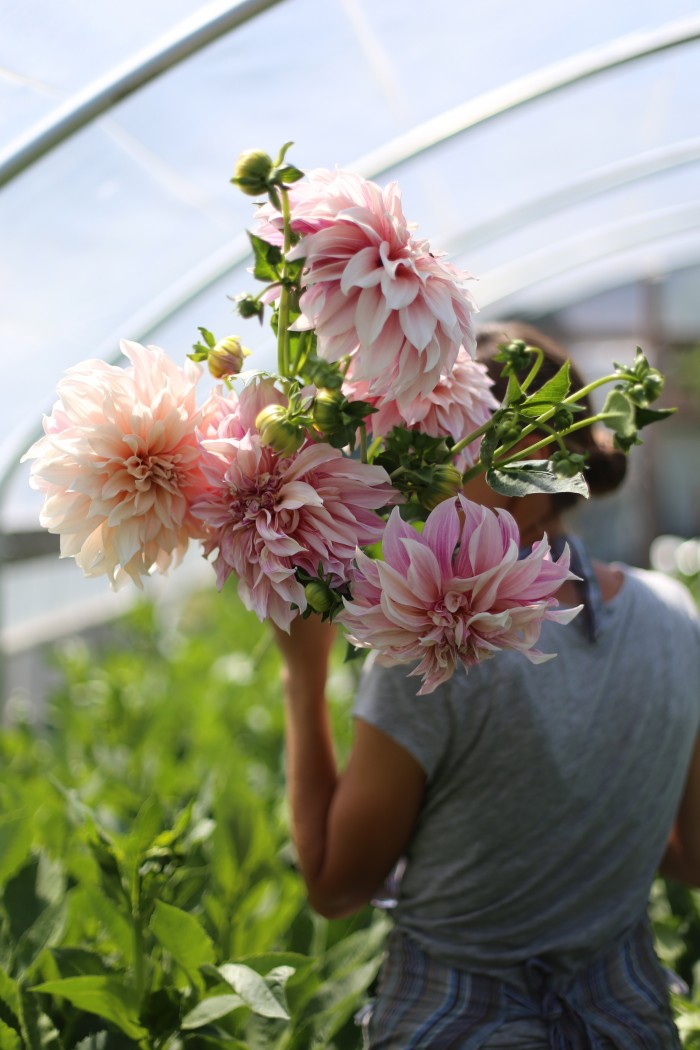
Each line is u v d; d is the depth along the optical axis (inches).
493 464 36.4
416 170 113.0
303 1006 54.0
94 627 241.6
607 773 46.4
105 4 63.2
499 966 47.3
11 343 101.1
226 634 157.6
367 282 31.4
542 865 46.6
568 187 121.5
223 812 67.8
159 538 35.1
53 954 51.7
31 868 58.4
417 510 35.9
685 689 49.2
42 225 87.5
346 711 112.6
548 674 45.1
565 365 35.9
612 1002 48.0
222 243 99.7
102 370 34.5
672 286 409.4
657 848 49.9
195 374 35.7
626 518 405.7
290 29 73.4
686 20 80.3
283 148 33.8
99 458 33.5
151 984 52.5
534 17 77.6
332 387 33.2
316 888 50.6
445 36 78.6
